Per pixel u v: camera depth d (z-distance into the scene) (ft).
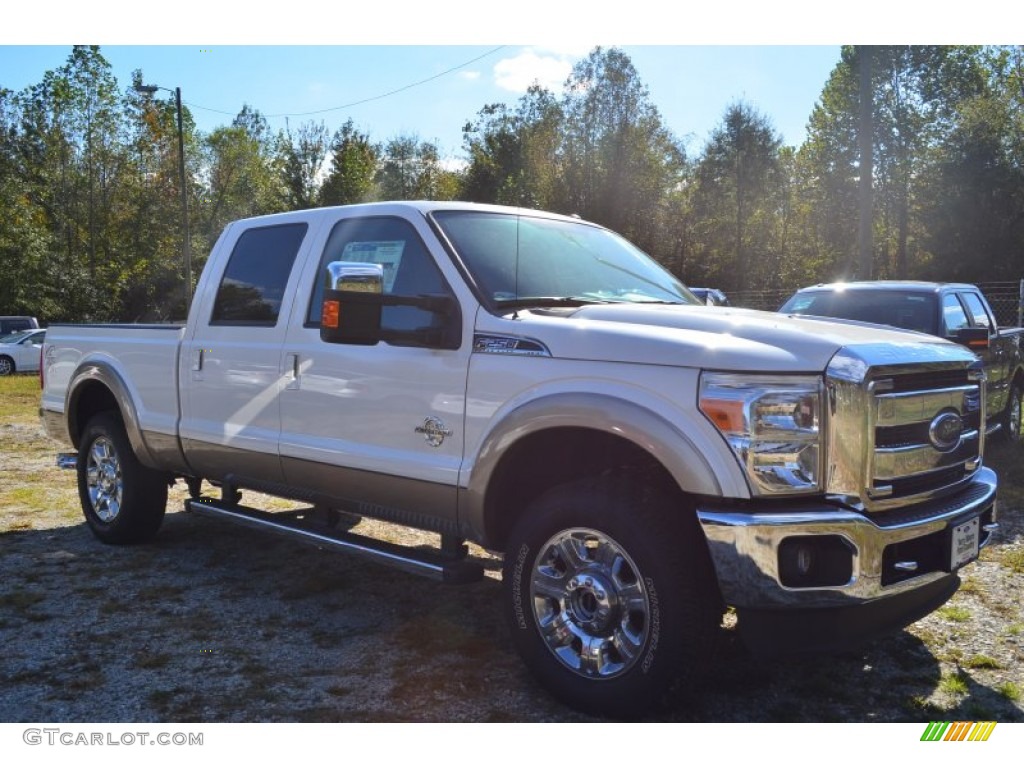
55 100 147.95
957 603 15.26
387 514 13.66
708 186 144.05
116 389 18.34
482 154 166.30
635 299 13.93
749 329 10.78
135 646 13.21
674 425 10.08
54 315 142.20
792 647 9.85
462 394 12.15
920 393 11.02
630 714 10.52
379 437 13.25
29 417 43.98
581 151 138.92
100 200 155.12
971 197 121.80
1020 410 33.14
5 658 12.71
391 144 206.39
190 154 163.02
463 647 13.26
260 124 199.82
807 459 9.96
